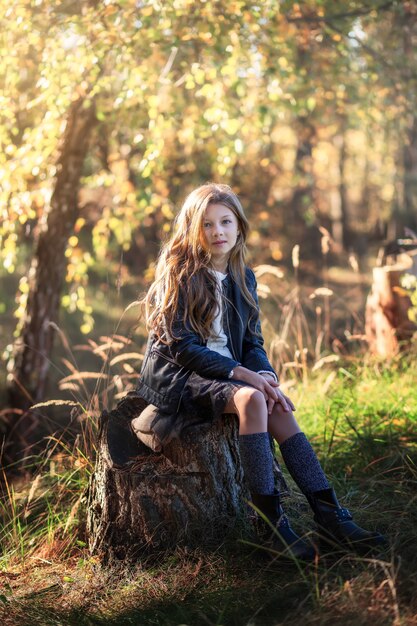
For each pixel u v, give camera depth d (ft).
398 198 54.08
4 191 19.20
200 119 19.83
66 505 12.89
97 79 18.85
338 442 14.02
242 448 9.93
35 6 17.53
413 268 20.04
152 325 10.87
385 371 17.69
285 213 53.11
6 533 12.39
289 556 9.56
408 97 26.07
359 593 8.67
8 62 17.49
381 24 25.52
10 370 21.48
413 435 13.82
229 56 18.07
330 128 33.40
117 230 22.93
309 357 21.35
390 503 11.39
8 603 9.96
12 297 36.40
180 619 8.96
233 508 10.64
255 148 30.99
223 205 10.84
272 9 17.57
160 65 20.77
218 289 10.82
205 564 10.10
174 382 10.55
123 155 24.45
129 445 11.34
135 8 16.93
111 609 9.59
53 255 21.18
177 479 10.53
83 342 32.12
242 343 11.32
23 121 21.71
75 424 17.54
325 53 24.27
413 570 9.11
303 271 49.32
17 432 20.66
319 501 9.98
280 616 8.73
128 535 10.71
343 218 72.90
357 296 35.91
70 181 20.86
